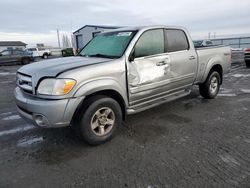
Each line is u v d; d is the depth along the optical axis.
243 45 32.06
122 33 4.36
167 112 5.19
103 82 3.52
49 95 3.22
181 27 5.00
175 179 2.72
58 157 3.35
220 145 3.55
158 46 4.40
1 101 6.68
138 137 3.93
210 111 5.20
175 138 3.86
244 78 9.38
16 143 3.83
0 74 14.23
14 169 3.06
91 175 2.88
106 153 3.42
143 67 4.09
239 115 4.87
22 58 22.86
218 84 6.25
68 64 3.62
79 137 3.63
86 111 3.43
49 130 4.32
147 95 4.26
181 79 4.91
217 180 2.68
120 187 2.62
